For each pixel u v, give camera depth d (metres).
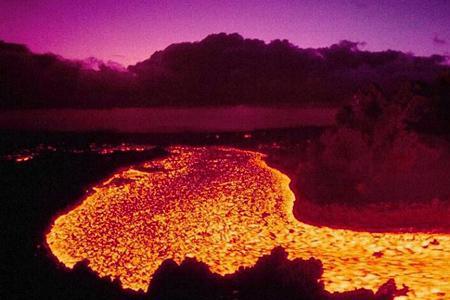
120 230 11.66
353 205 12.46
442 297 6.36
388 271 7.56
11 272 7.09
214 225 11.82
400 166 13.72
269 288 5.86
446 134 13.77
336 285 7.03
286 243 9.95
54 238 10.88
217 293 5.79
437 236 9.56
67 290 6.28
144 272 8.72
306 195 14.19
